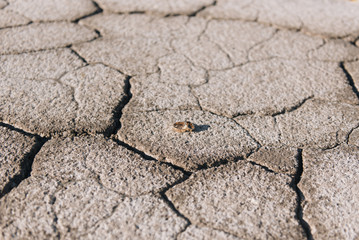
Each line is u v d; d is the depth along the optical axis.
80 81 0.47
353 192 0.35
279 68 0.51
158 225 0.32
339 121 0.43
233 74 0.50
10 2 0.65
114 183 0.35
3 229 0.32
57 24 0.59
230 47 0.55
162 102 0.44
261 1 0.68
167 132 0.40
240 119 0.43
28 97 0.44
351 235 0.32
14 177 0.36
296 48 0.55
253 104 0.45
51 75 0.48
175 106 0.44
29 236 0.31
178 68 0.50
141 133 0.40
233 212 0.33
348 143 0.40
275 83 0.48
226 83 0.48
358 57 0.54
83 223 0.32
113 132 0.41
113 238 0.31
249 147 0.39
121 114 0.43
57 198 0.34
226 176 0.36
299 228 0.32
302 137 0.40
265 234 0.32
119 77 0.48
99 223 0.32
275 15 0.64
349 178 0.36
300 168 0.37
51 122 0.41
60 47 0.54
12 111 0.42
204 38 0.57
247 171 0.37
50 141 0.39
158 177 0.36
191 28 0.60
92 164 0.37
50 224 0.32
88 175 0.36
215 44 0.56
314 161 0.38
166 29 0.59
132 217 0.33
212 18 0.62
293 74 0.50
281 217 0.33
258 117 0.43
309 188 0.35
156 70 0.50
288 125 0.42
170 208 0.33
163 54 0.53
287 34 0.59
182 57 0.53
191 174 0.36
